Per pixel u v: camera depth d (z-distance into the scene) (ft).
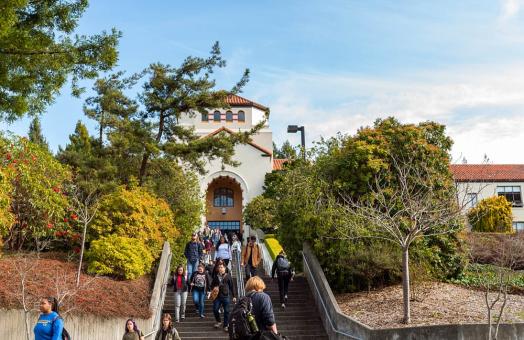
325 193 64.95
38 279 45.50
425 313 48.01
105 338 44.65
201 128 160.56
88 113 78.02
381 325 46.06
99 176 77.46
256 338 24.54
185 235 83.82
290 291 63.77
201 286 57.00
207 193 151.43
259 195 141.38
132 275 55.93
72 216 56.49
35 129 119.44
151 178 85.20
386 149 65.26
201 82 80.07
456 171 147.64
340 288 60.18
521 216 144.77
